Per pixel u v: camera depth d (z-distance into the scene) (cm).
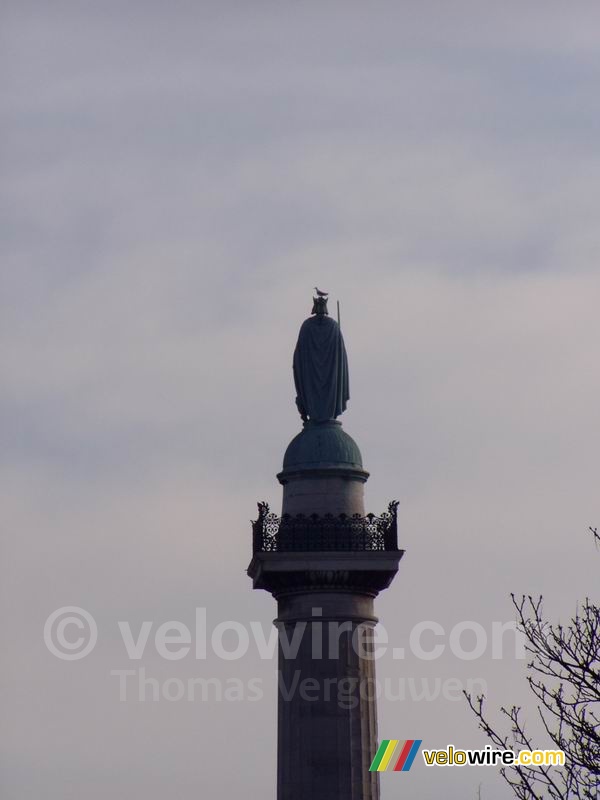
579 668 15400
